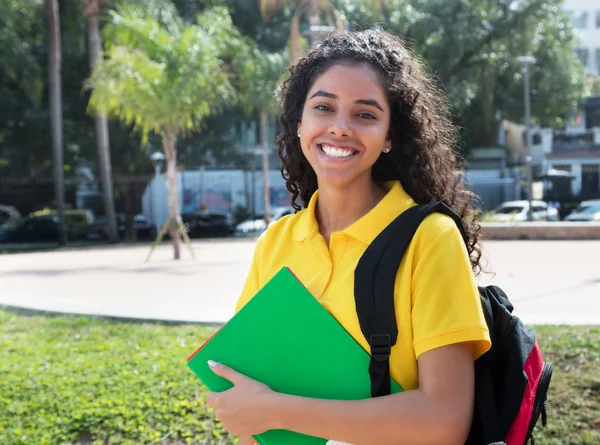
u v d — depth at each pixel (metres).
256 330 1.59
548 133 41.88
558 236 20.30
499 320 1.65
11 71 25.23
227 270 13.47
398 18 27.12
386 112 1.69
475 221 1.86
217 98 16.39
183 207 36.50
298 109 1.84
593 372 4.50
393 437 1.45
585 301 8.61
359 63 1.68
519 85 30.95
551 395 4.18
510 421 1.55
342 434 1.47
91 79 15.73
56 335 6.61
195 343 5.99
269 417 1.51
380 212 1.62
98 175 31.12
